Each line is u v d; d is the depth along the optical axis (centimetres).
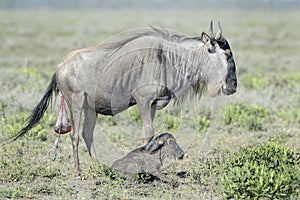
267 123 4334
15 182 2808
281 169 2688
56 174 2948
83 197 2602
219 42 2983
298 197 2539
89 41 11112
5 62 8081
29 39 11662
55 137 3775
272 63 8506
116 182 2784
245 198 2458
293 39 12556
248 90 5531
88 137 3083
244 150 3111
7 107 4491
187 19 19200
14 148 3394
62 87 3030
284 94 5338
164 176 2845
